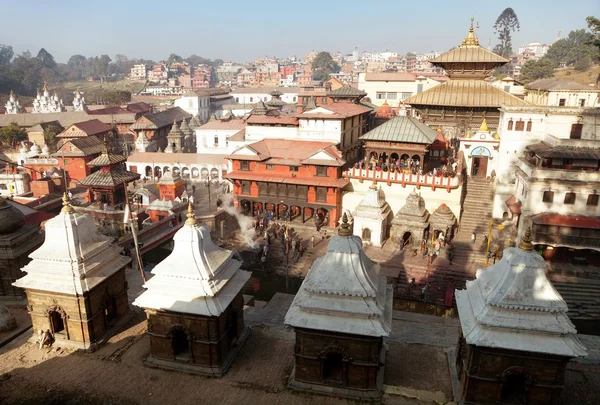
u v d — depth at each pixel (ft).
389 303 74.90
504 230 155.63
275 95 383.04
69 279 78.74
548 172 141.90
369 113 255.70
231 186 229.45
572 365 78.64
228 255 80.38
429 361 79.25
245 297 111.55
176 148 309.42
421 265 147.02
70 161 255.09
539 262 63.77
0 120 384.27
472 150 190.80
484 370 64.34
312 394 70.08
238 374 75.05
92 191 200.44
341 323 67.41
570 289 134.41
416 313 106.32
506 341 62.28
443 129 229.45
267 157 188.14
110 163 200.23
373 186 166.09
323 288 68.44
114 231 163.94
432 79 355.77
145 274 121.39
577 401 69.15
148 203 190.39
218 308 72.54
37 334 83.76
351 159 217.77
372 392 69.31
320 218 188.24
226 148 293.02
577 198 140.46
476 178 191.21
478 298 68.85
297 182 178.60
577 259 141.69
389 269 145.28
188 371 75.05
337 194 178.19
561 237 139.03
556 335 62.08
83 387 71.41
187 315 73.31
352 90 271.49
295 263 156.87
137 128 342.23
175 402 68.28
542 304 62.75
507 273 64.95
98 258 83.66
